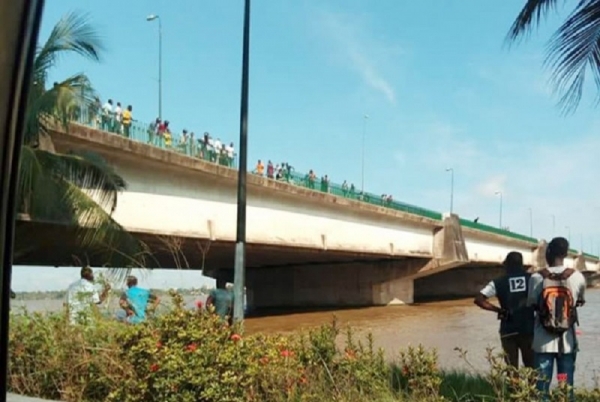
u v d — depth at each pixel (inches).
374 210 1614.2
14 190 56.9
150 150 884.6
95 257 774.5
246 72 514.9
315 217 1425.9
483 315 1565.0
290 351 259.0
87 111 677.3
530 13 341.4
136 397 224.2
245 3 526.0
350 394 236.4
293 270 2084.2
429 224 1930.4
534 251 2795.3
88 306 291.4
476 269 2768.2
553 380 249.4
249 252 1477.6
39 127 596.1
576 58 328.8
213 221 1060.5
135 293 308.7
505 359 248.2
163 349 225.0
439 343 854.5
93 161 652.7
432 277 2827.3
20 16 53.4
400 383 252.1
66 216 604.7
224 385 220.1
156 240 927.7
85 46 578.6
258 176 1185.4
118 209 863.7
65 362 252.1
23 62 54.4
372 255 1744.6
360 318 1494.8
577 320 236.8
